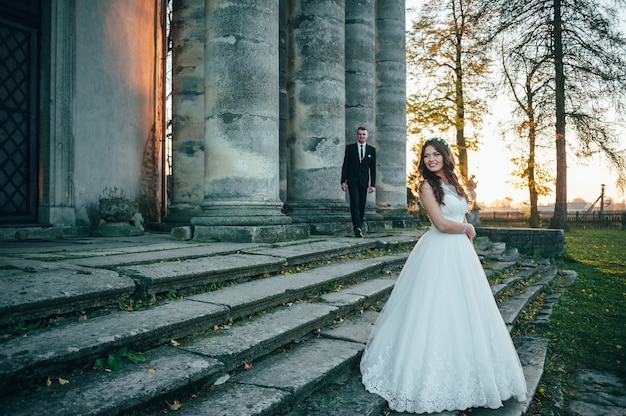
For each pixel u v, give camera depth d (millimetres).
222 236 6465
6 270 3459
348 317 4246
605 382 3852
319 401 2688
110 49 9312
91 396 2096
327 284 4734
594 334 5078
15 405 1977
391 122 13500
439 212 2941
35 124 8203
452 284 2828
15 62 7918
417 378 2686
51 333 2588
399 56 13734
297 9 8898
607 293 7539
